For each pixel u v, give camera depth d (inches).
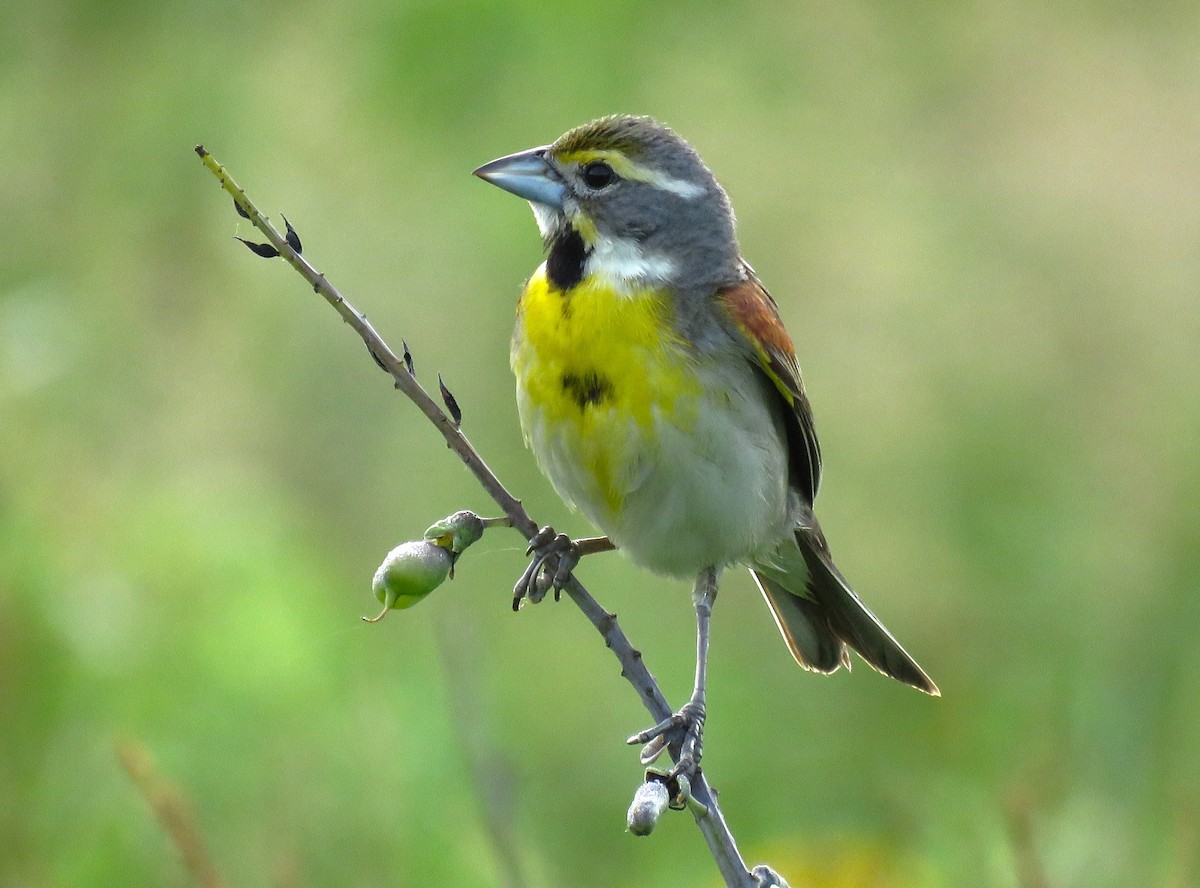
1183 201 674.8
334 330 600.7
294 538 472.4
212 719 408.5
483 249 595.8
